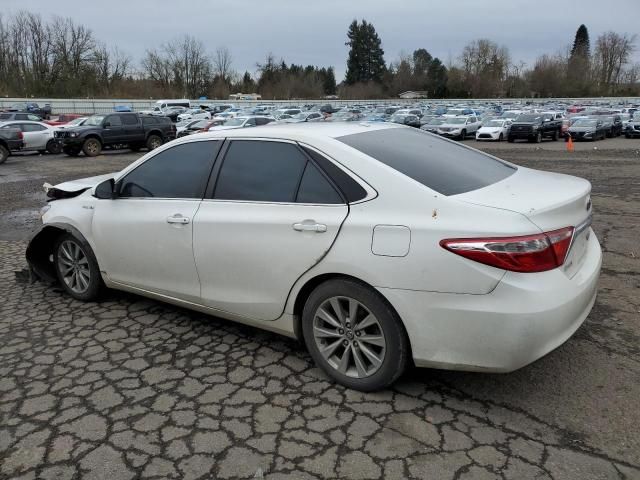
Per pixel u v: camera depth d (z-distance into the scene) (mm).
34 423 2887
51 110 59531
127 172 4148
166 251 3805
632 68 102188
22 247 7008
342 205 3004
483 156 3811
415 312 2754
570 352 3496
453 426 2760
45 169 17750
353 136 3379
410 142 3568
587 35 124812
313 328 3189
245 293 3439
